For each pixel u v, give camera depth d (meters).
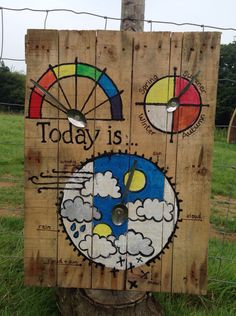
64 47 2.38
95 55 2.38
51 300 2.97
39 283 2.58
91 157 2.46
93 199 2.49
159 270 2.53
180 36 2.35
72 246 2.54
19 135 13.10
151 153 2.44
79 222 2.52
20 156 9.86
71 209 2.51
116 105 2.41
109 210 2.50
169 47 2.36
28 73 2.41
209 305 3.03
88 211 2.50
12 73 24.39
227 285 3.16
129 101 2.41
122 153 2.45
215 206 6.88
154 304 2.80
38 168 2.48
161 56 2.37
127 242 2.52
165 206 2.48
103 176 2.47
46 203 2.51
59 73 2.40
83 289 2.77
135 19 2.63
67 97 2.42
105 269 2.54
